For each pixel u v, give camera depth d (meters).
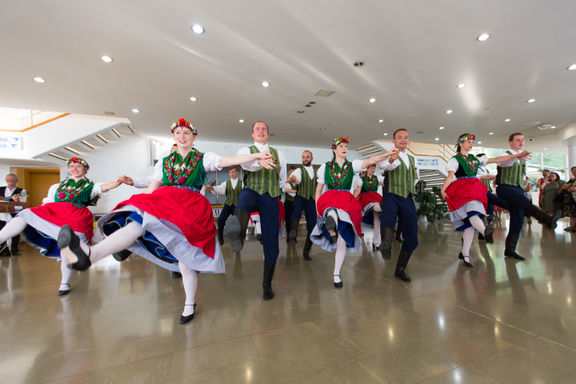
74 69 4.07
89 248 1.27
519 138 2.90
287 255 3.59
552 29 3.33
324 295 2.10
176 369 1.22
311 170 3.69
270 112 6.23
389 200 2.45
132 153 8.76
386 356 1.29
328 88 4.97
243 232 1.92
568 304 1.81
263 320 1.70
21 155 6.48
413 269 2.77
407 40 3.53
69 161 2.40
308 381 1.12
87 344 1.45
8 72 4.11
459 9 2.98
